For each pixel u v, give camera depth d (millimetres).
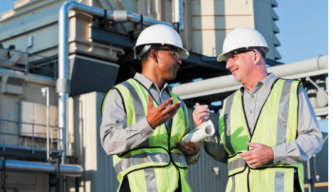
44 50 22141
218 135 5199
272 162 4652
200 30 24766
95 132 19594
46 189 19312
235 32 4996
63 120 19453
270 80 4906
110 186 19719
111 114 4496
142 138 4223
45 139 20031
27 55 20141
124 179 4500
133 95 4605
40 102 20125
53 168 18438
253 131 4832
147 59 4777
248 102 4980
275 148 4539
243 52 4930
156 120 4160
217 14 24922
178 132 4691
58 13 21266
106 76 21609
